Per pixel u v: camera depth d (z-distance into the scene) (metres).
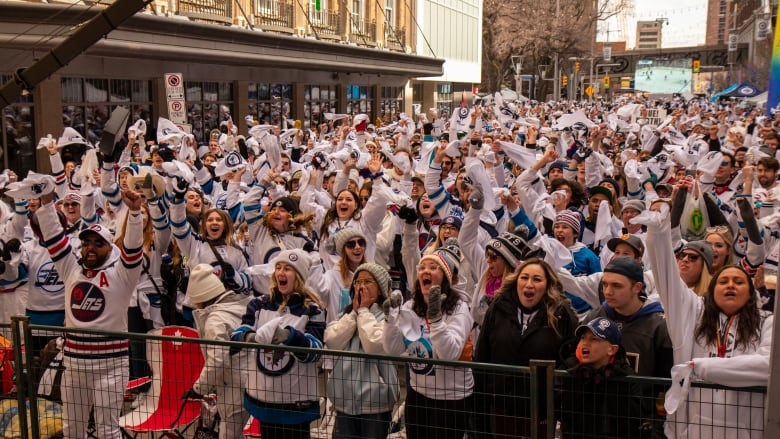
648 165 12.84
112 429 5.93
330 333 5.42
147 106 22.23
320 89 33.94
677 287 4.79
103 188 7.54
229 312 6.11
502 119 17.83
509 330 5.09
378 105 40.50
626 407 4.51
